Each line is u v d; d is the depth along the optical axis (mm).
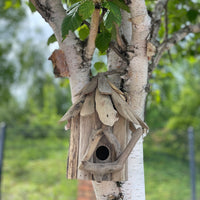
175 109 17234
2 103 20156
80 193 8102
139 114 2750
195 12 4016
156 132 13219
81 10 2186
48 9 2799
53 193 10906
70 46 2752
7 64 18734
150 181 11719
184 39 4859
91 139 2344
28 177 12148
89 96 2486
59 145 14609
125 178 2379
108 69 3010
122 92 2576
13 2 5566
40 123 19141
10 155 13430
